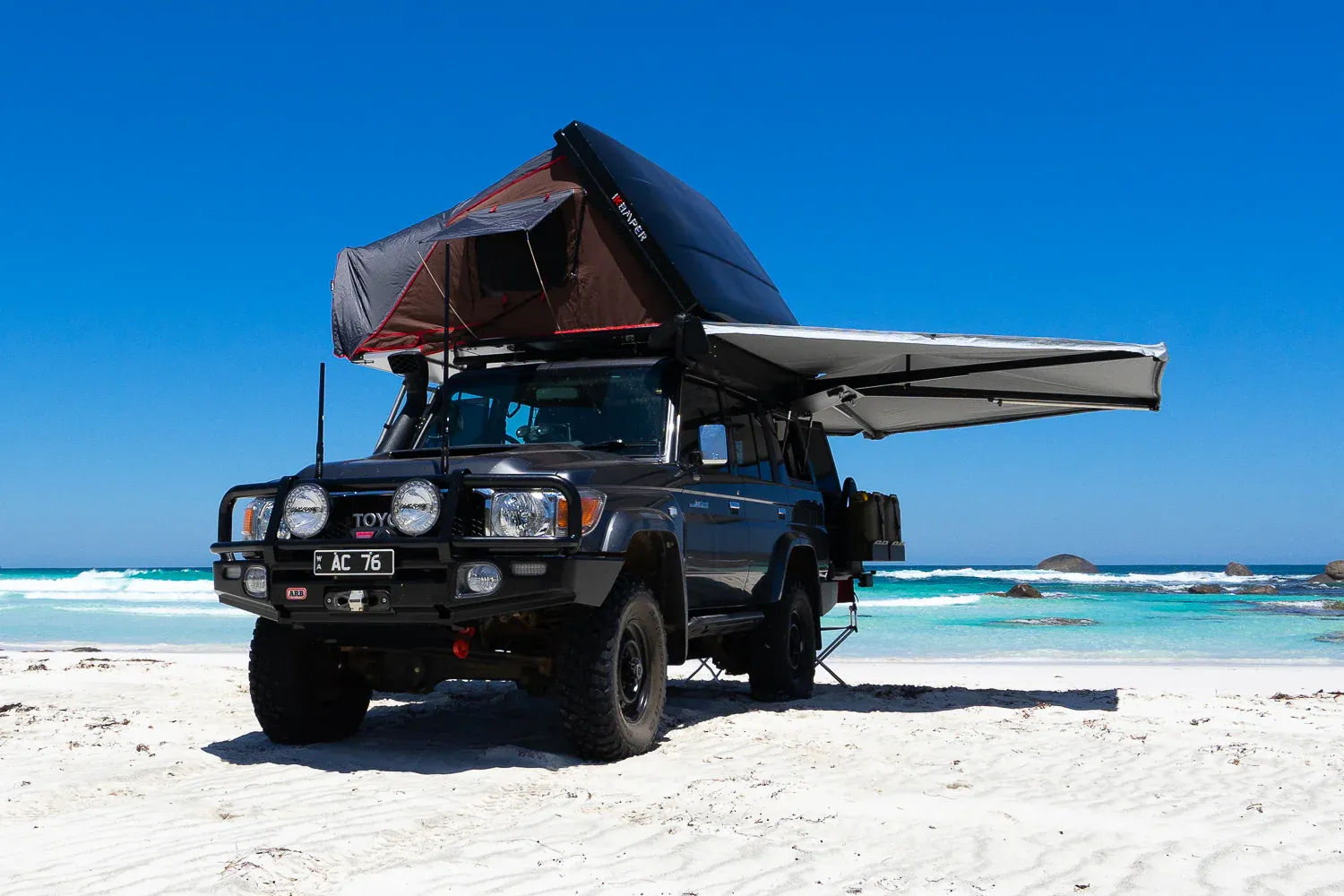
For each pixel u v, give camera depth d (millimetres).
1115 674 12320
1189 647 18141
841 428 11688
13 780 5090
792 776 5293
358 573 5129
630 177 7059
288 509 5367
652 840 4027
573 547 5113
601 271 6938
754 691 8312
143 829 4121
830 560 9242
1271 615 27656
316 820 4254
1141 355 7633
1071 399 9242
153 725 7043
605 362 6746
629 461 5977
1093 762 5848
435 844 3967
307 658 5941
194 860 3666
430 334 7258
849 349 7594
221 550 5543
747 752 5926
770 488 7922
